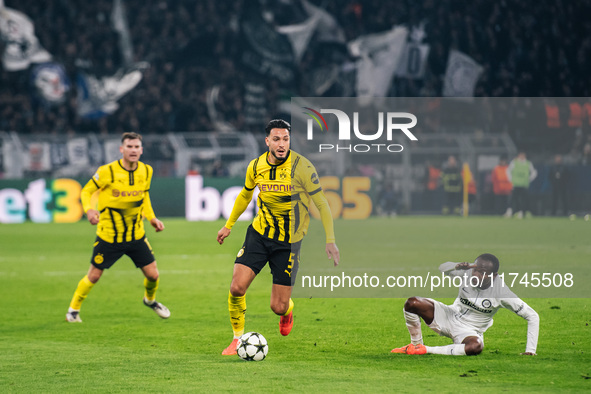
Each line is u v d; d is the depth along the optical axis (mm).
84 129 81250
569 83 91938
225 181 66562
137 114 83375
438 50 92625
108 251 20344
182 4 94875
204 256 39375
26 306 23719
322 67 91562
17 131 78000
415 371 14000
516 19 93250
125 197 20156
